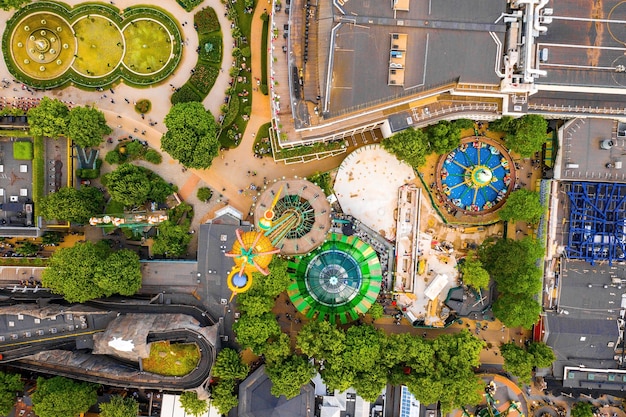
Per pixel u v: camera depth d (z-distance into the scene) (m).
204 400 105.75
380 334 107.31
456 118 108.06
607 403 117.44
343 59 98.75
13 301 107.75
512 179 115.62
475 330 117.12
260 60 113.44
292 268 109.50
